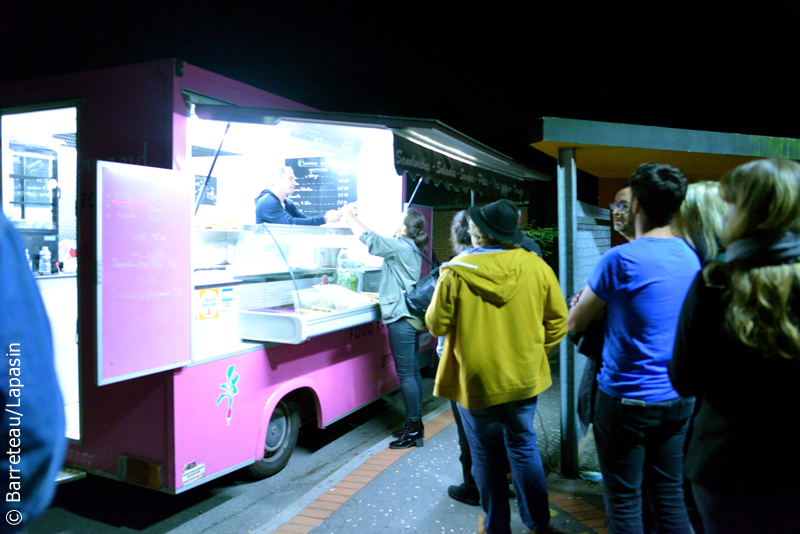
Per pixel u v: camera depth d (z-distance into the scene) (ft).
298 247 15.11
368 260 18.86
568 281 10.87
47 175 15.33
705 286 4.76
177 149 9.77
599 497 10.28
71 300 14.38
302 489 12.15
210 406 10.48
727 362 4.48
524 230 30.40
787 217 4.20
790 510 4.28
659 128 10.55
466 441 10.16
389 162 18.56
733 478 4.44
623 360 6.59
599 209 13.42
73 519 10.71
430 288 13.03
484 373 7.87
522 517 8.52
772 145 11.58
